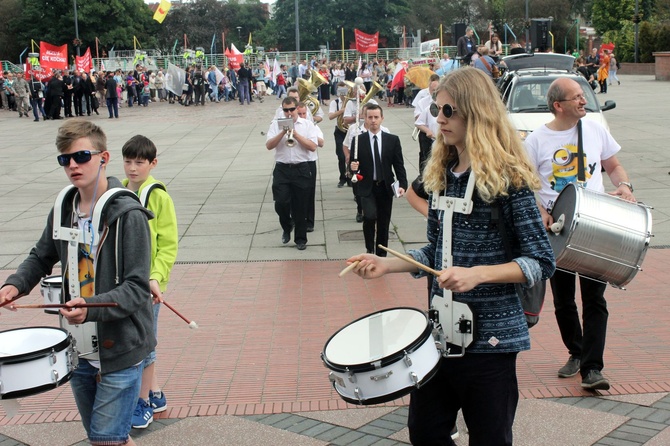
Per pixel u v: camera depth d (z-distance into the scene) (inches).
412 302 302.2
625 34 2145.7
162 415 209.3
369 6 3457.2
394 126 928.9
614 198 185.6
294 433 196.7
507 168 123.3
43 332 146.3
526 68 639.8
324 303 305.0
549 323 272.5
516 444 185.9
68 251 143.7
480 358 127.1
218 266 366.3
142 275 140.3
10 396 133.2
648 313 278.2
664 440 184.5
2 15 2974.9
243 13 3850.9
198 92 1513.3
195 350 257.6
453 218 128.1
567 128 210.7
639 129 770.8
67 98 1273.4
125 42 3048.7
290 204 395.9
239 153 743.1
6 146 863.1
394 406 211.2
